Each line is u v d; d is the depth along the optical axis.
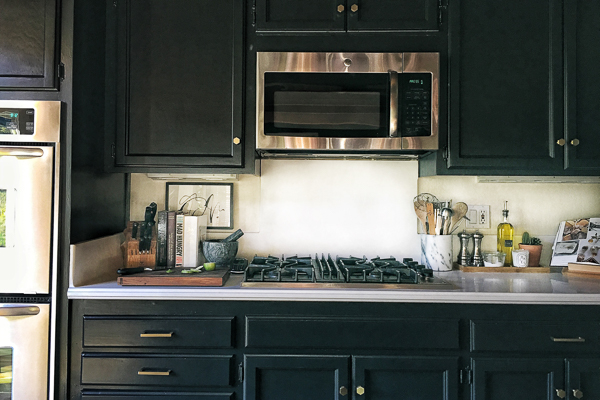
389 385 1.49
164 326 1.48
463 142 1.73
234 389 1.49
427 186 2.08
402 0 1.72
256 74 1.71
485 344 1.47
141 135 1.72
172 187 2.05
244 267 1.84
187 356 1.48
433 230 1.97
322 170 2.07
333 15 1.72
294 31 1.72
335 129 1.68
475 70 1.74
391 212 2.06
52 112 1.48
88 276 1.57
